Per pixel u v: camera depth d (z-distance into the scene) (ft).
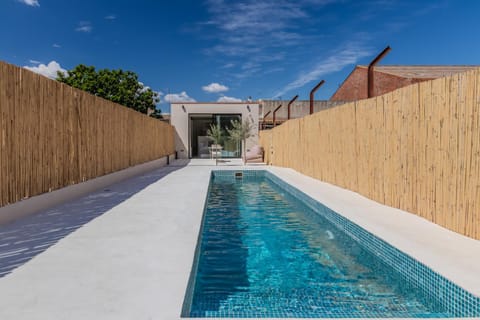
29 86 16.76
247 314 9.11
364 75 65.26
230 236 16.65
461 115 13.48
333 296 10.25
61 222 15.15
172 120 69.31
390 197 18.99
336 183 27.32
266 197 28.17
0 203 14.60
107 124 27.50
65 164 20.30
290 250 14.64
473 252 11.14
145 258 10.57
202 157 74.13
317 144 31.86
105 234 13.21
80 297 8.09
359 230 14.83
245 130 59.82
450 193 14.06
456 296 8.78
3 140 14.80
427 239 12.64
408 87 17.29
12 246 11.76
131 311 7.46
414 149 16.76
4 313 7.39
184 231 13.64
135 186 27.37
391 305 9.75
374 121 20.93
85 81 81.71
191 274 9.61
